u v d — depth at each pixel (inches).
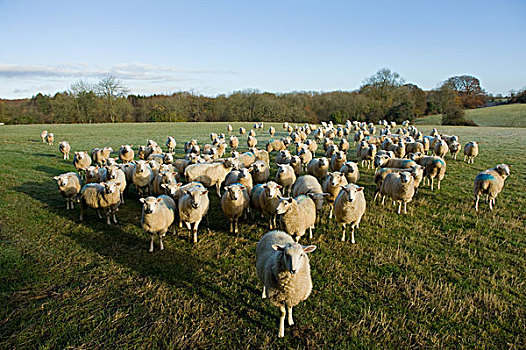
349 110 3038.9
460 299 270.7
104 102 3245.6
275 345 228.1
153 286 292.5
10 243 374.0
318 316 254.8
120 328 243.1
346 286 292.5
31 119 3006.9
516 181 647.1
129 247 371.2
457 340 230.2
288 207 343.0
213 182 593.0
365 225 428.8
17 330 239.8
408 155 879.7
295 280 224.1
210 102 3494.1
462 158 930.1
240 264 331.9
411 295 275.7
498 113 2915.8
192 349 223.8
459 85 3858.3
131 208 510.0
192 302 272.2
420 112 3223.4
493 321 247.1
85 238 393.1
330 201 459.2
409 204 514.9
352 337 232.4
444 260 335.0
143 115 3452.3
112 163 652.1
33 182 660.1
